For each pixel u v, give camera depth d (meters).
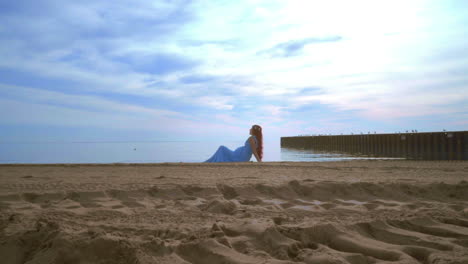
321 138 35.69
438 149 21.19
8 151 24.20
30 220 2.55
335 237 2.19
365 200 3.67
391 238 2.24
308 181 4.42
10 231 2.22
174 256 1.87
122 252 1.83
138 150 25.97
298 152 30.36
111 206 3.23
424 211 2.90
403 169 6.80
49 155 20.19
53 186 4.13
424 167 7.30
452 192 3.90
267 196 3.83
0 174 6.02
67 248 1.84
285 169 6.95
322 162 9.11
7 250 1.96
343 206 3.22
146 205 3.33
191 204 3.37
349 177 5.32
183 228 2.38
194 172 6.41
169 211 3.01
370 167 7.33
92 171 6.69
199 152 23.38
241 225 2.36
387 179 4.91
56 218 2.62
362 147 27.88
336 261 1.72
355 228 2.39
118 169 7.15
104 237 1.91
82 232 2.09
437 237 2.19
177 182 4.56
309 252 1.89
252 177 5.37
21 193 3.62
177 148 29.73
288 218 2.70
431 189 4.02
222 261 1.79
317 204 3.40
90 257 1.80
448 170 6.53
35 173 6.24
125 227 2.41
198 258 1.88
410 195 3.87
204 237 2.12
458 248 1.94
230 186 4.12
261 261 1.75
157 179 5.02
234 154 10.87
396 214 2.79
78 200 3.54
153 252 1.90
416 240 2.15
